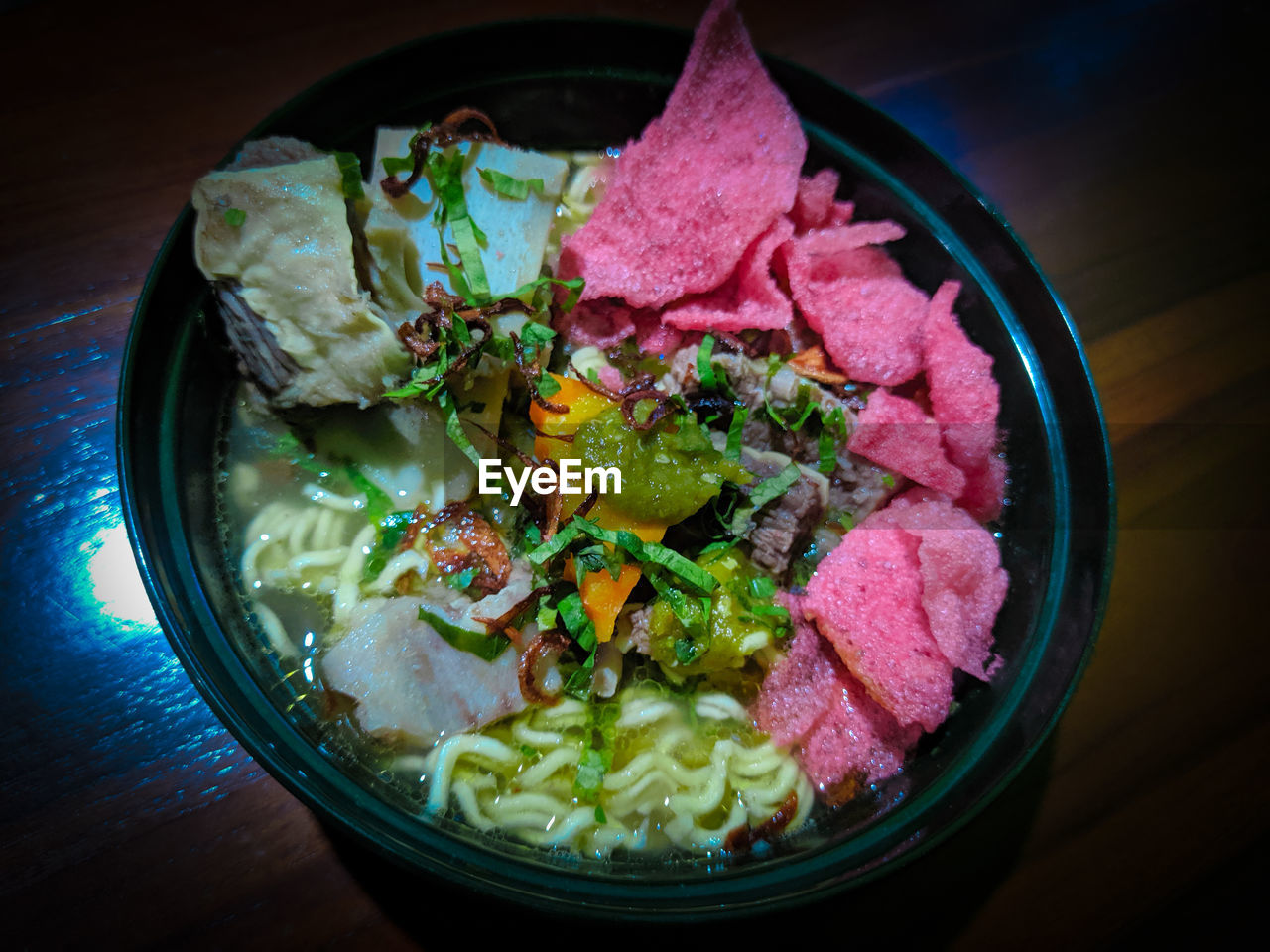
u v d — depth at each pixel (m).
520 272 0.19
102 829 0.15
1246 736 0.19
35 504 0.18
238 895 0.15
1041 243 0.24
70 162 0.20
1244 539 0.21
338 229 0.17
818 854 0.15
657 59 0.20
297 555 0.18
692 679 0.18
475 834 0.16
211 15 0.23
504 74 0.20
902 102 0.25
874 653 0.17
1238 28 0.27
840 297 0.20
